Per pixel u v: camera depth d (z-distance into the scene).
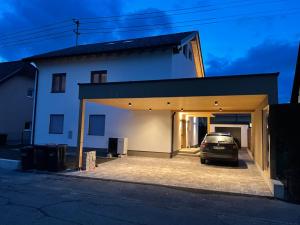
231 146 12.02
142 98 9.90
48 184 7.94
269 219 5.29
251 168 11.60
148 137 14.55
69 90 16.12
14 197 6.29
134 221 4.88
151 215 5.29
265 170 9.10
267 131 8.56
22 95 22.62
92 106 15.60
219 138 12.30
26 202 5.88
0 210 5.27
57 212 5.22
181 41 14.05
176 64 14.88
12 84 21.64
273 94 7.89
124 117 15.02
